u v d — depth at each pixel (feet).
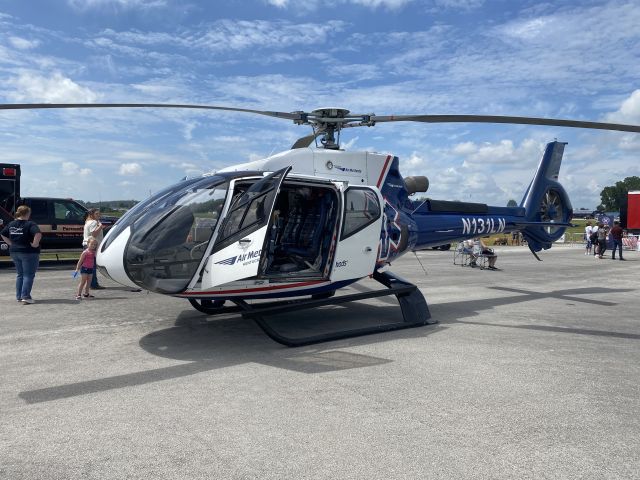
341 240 21.54
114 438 11.28
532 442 11.21
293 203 23.21
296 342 19.40
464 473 9.80
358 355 18.40
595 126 22.45
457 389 14.67
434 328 23.30
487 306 29.89
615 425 12.21
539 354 18.76
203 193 18.65
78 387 14.76
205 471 9.81
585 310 28.89
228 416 12.55
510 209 34.22
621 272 51.13
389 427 11.94
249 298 19.98
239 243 18.04
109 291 33.30
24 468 9.92
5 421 12.23
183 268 18.02
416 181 28.22
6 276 40.24
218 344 19.93
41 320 24.23
